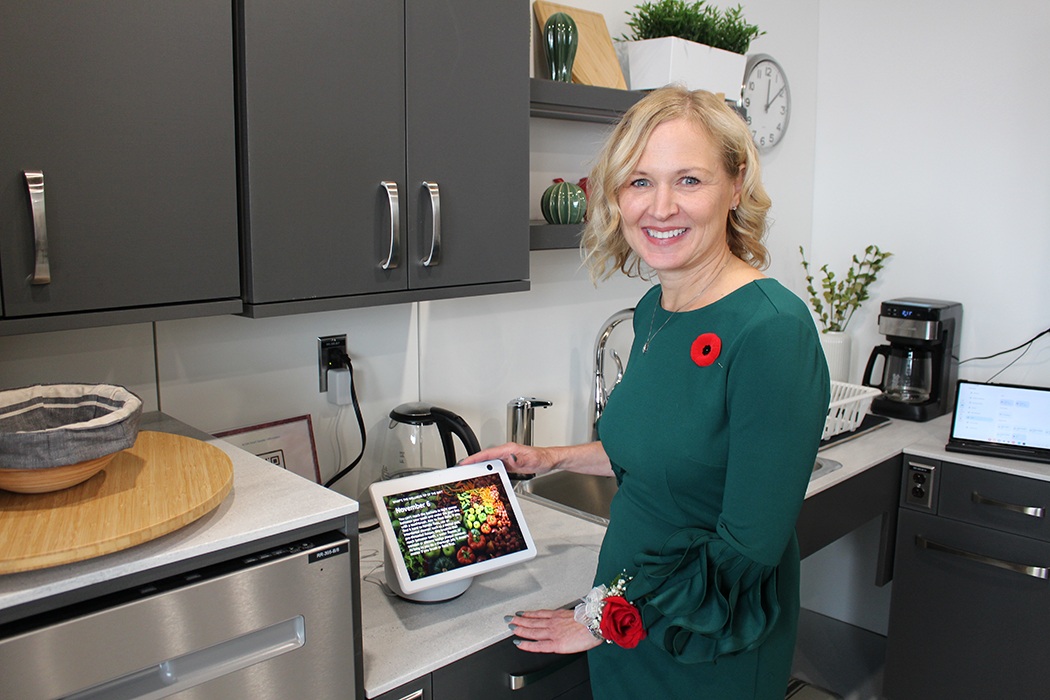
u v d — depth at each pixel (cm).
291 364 158
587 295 222
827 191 299
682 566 108
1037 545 208
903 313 257
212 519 94
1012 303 256
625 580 113
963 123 261
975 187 260
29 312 97
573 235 180
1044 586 208
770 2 267
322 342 162
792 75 282
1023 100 247
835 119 294
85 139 98
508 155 151
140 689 83
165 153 106
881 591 286
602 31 203
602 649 125
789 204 291
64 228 98
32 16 92
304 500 100
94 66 98
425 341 182
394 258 133
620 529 122
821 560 302
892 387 268
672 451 108
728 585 106
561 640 118
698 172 105
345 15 122
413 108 133
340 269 128
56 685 76
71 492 91
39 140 95
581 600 131
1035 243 248
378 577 141
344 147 125
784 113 278
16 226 95
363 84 126
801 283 305
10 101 92
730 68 216
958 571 224
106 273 103
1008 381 260
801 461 99
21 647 73
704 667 113
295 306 123
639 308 135
